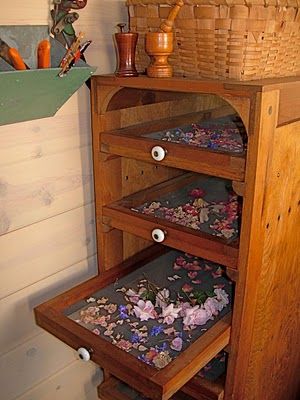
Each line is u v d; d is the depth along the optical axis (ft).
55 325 3.35
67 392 4.42
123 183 3.99
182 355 2.99
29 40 3.02
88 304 3.65
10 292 3.57
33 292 3.75
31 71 2.62
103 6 3.56
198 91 2.90
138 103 3.83
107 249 4.03
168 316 3.45
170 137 3.55
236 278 3.16
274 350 4.05
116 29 3.71
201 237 3.28
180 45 3.11
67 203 3.80
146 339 3.24
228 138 3.53
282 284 3.72
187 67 3.15
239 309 3.23
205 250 3.27
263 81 2.87
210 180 4.65
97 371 4.69
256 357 3.75
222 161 2.92
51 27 3.12
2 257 3.43
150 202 4.05
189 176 4.60
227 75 2.97
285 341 4.21
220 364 3.87
